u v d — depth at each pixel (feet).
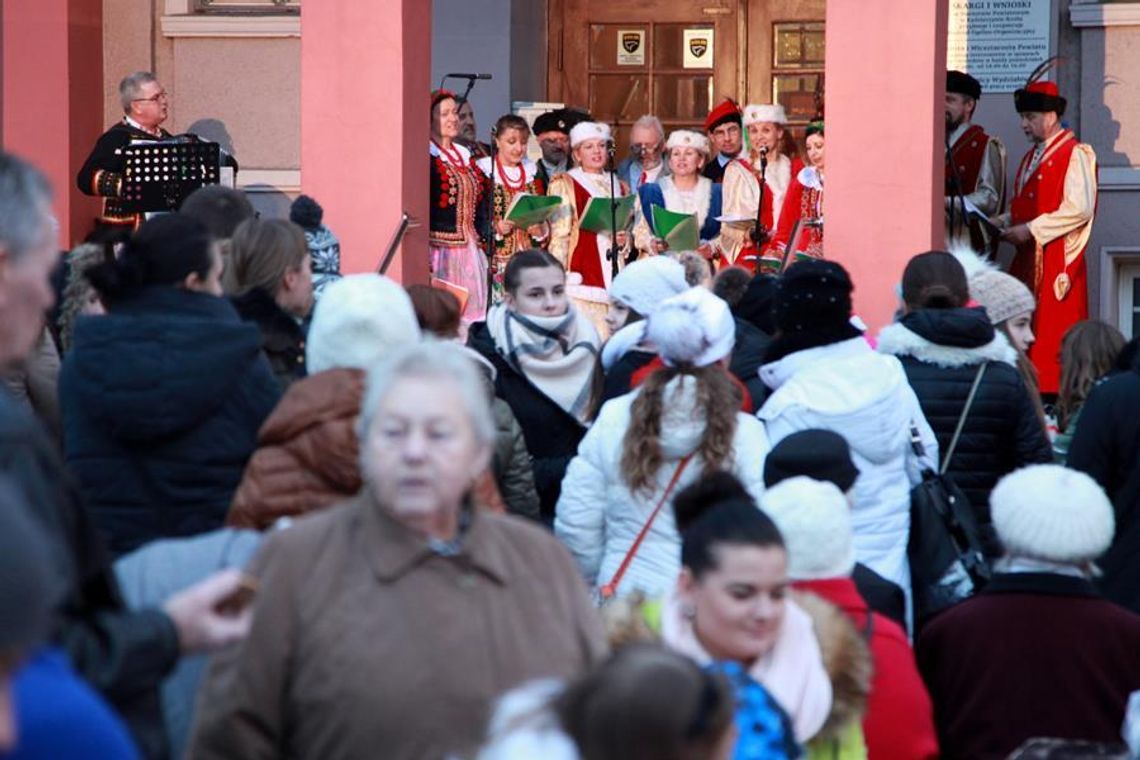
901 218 54.44
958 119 68.23
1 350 21.42
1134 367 37.55
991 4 70.38
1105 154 69.67
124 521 27.55
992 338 37.68
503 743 16.69
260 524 25.44
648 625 25.11
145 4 71.97
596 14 84.58
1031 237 66.74
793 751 21.86
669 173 76.59
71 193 65.82
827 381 34.19
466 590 22.00
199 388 27.53
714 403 32.24
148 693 20.85
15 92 65.72
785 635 25.03
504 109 79.30
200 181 59.26
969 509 35.12
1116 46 69.51
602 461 33.19
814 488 28.12
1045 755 25.64
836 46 54.75
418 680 21.59
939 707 30.09
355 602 21.81
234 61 71.97
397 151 57.36
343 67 57.52
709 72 84.43
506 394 39.91
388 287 28.22
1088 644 29.40
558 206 69.31
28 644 15.37
